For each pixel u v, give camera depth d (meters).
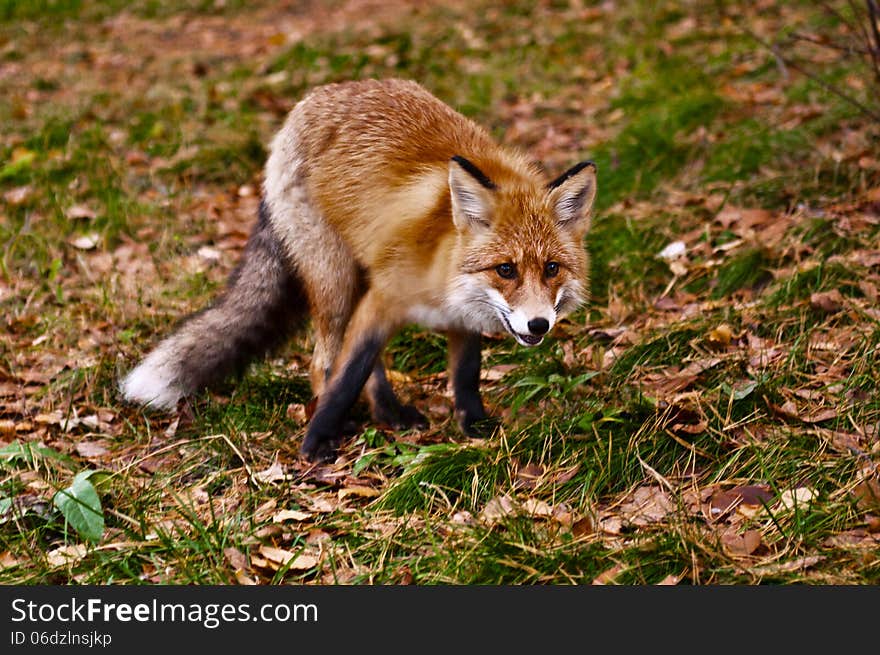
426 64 21.30
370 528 8.25
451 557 7.61
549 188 9.17
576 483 8.55
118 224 15.03
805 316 10.76
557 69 20.50
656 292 12.47
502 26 23.64
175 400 10.74
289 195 10.55
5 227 14.91
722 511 8.02
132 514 8.59
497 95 19.52
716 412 9.03
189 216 15.45
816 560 7.23
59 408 10.77
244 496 8.86
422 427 10.38
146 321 12.56
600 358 10.74
